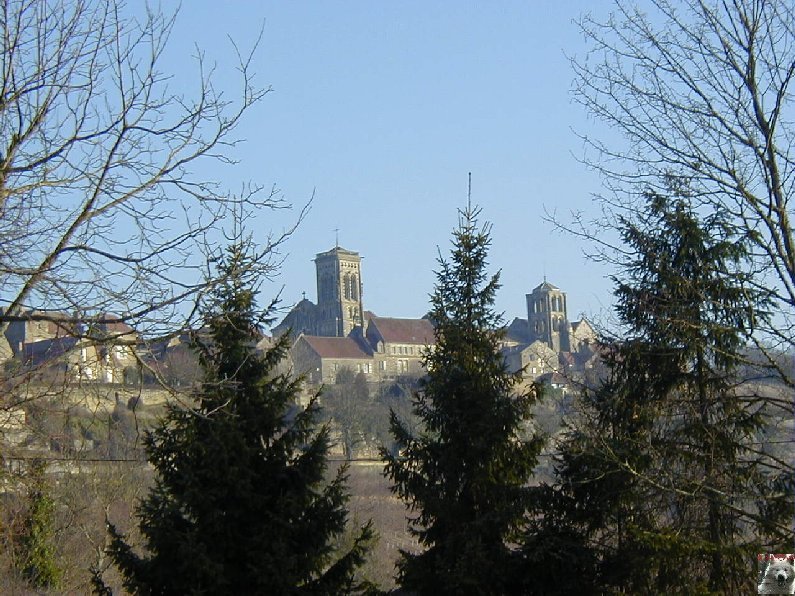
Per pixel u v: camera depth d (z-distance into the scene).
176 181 19.78
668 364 30.86
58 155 19.44
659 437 29.61
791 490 27.36
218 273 19.78
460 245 34.41
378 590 33.31
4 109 19.25
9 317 18.11
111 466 53.19
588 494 30.69
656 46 24.11
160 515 29.72
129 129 19.59
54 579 49.53
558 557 29.52
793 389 23.81
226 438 30.14
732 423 29.84
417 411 33.56
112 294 18.33
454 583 29.58
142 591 29.89
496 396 32.62
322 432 32.56
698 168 23.81
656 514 29.86
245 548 30.33
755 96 23.20
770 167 23.08
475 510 31.81
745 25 23.20
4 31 19.22
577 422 30.52
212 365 29.97
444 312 33.97
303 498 31.16
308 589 31.48
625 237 30.06
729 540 28.95
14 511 29.44
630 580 29.92
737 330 24.16
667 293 26.73
